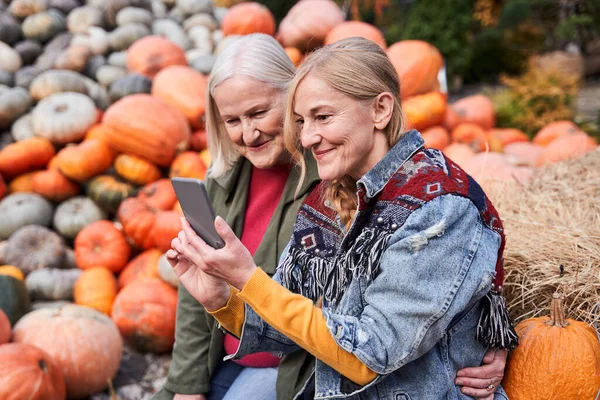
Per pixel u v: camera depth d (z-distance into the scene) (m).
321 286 1.76
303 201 1.93
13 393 2.65
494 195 2.95
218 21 7.07
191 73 5.08
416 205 1.54
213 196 2.40
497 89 10.41
